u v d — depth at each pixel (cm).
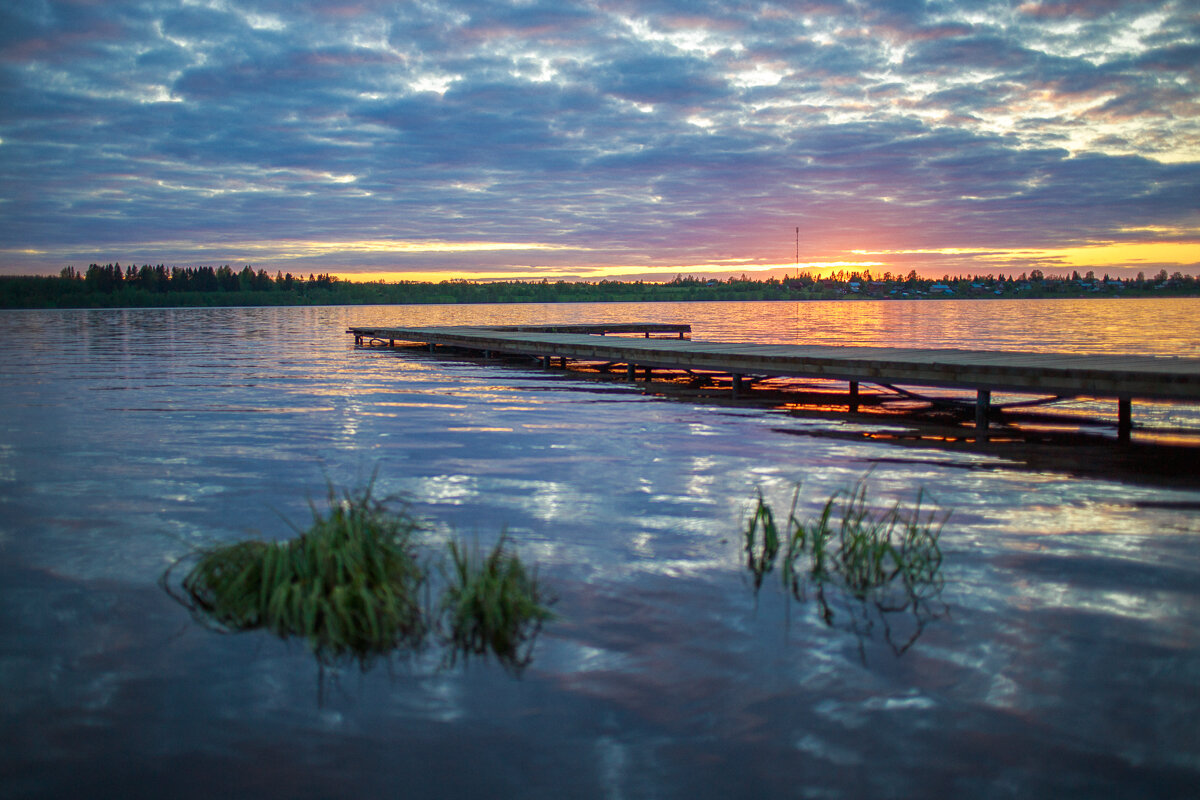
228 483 736
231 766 289
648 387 1549
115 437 985
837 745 298
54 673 357
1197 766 285
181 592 454
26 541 554
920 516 611
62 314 8269
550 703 329
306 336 3638
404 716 320
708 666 360
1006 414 1166
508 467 805
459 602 403
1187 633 394
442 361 2197
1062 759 289
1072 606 429
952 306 9988
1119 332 3359
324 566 402
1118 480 736
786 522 598
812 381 1623
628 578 473
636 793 271
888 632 396
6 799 269
